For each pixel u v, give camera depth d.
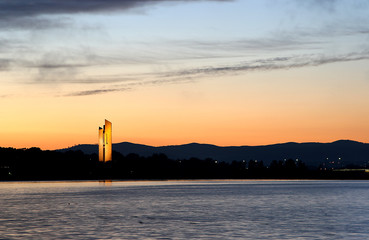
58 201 190.62
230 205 166.62
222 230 97.56
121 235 90.94
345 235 90.75
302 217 123.38
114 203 178.00
